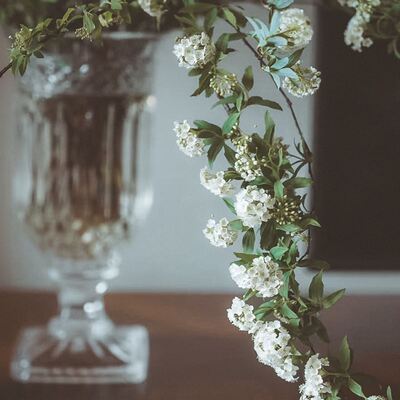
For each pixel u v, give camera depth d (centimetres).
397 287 184
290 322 103
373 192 180
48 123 145
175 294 179
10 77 179
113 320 166
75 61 142
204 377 147
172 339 160
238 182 179
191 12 111
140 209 151
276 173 102
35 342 154
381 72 177
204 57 105
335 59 176
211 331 163
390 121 178
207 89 106
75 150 146
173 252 183
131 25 139
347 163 179
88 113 144
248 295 104
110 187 147
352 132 178
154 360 152
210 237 105
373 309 170
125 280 184
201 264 184
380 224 181
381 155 179
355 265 182
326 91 176
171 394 143
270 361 104
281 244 102
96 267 153
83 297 154
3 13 138
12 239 184
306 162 105
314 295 103
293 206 102
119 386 145
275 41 103
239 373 149
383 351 154
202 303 175
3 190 183
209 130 104
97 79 143
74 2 133
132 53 143
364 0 124
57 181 147
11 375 148
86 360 149
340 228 180
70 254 151
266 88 175
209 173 105
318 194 179
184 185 181
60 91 144
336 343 157
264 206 101
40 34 110
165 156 180
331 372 105
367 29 128
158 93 177
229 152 104
